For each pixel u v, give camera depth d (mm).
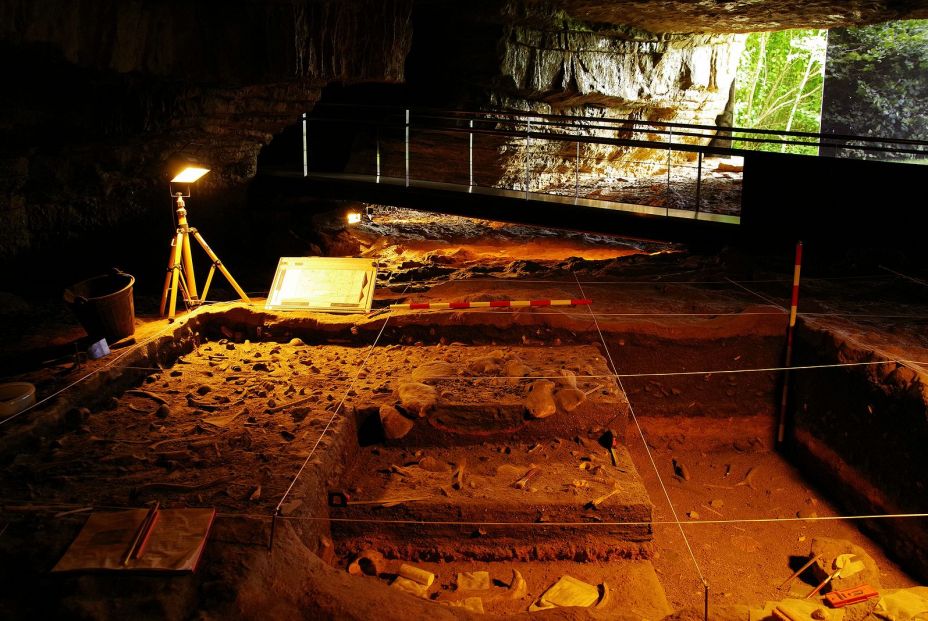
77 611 2936
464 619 3158
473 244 13719
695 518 5410
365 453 5234
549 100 16266
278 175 13188
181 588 3111
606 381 5648
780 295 7137
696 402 6426
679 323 6383
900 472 4871
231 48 8969
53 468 4250
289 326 6707
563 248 13219
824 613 3439
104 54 7758
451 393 5398
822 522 5375
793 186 8852
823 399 5828
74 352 5910
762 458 6289
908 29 18719
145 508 3732
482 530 4539
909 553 4750
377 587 3359
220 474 4219
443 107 15188
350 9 9680
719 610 3373
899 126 19438
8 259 8875
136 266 10383
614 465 4996
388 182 12953
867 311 6555
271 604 3123
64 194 9297
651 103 18406
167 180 10484
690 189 15242
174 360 6293
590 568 4473
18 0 6785
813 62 24688
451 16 14320
